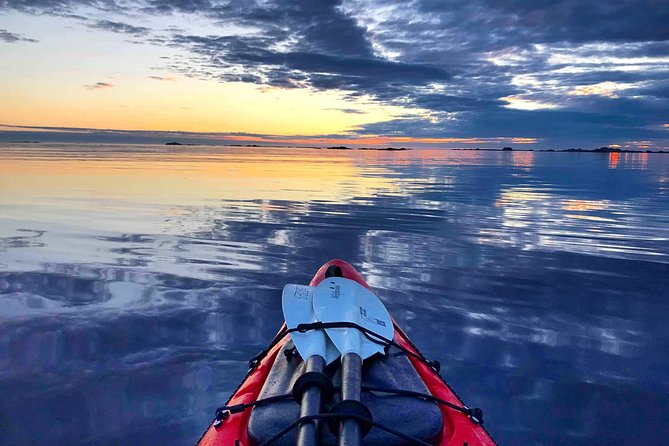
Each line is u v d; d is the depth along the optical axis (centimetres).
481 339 438
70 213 1044
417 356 269
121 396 328
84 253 689
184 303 498
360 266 666
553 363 395
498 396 345
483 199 1516
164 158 4259
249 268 635
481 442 198
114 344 402
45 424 297
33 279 561
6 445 278
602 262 710
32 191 1430
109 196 1352
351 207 1259
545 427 309
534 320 484
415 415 201
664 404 337
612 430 307
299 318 281
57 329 427
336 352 243
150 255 689
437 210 1236
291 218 1052
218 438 199
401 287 579
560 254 758
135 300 504
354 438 160
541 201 1484
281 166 3475
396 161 5341
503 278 623
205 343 409
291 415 198
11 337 409
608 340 441
